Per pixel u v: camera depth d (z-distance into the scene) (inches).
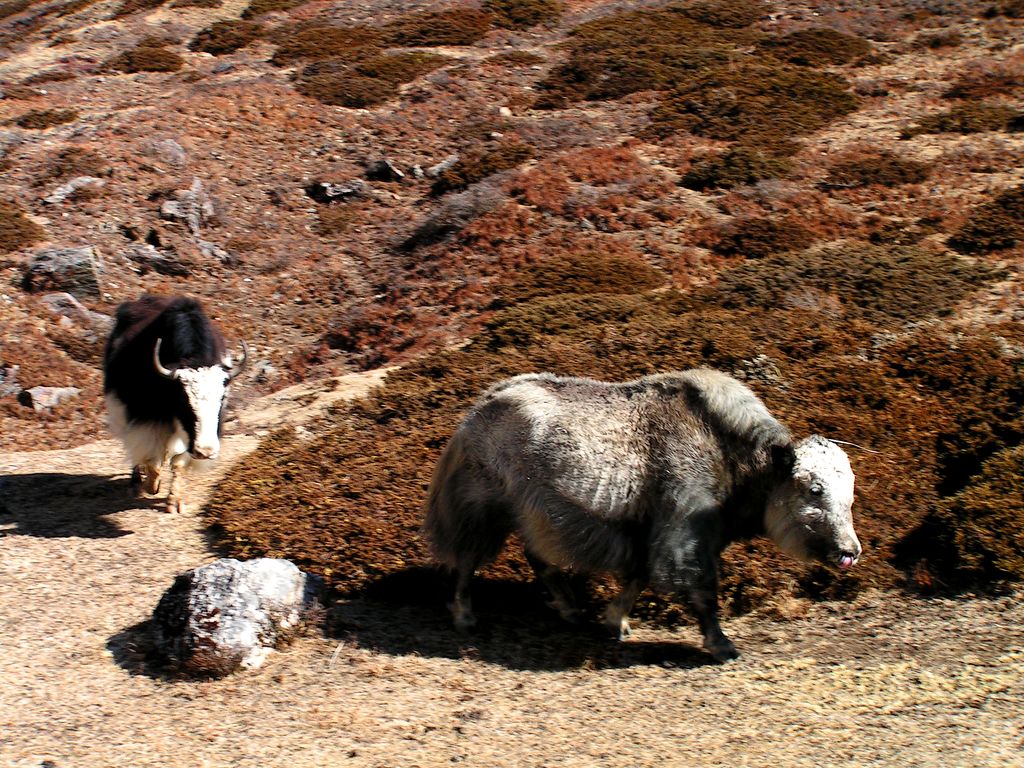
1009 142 723.4
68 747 287.9
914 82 868.0
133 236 721.0
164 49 1137.4
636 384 317.7
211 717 296.8
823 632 319.3
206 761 284.4
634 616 329.4
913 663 304.3
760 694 298.5
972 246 560.1
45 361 558.3
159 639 314.3
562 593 327.3
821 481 304.0
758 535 317.1
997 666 300.7
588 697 300.5
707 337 438.9
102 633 323.9
